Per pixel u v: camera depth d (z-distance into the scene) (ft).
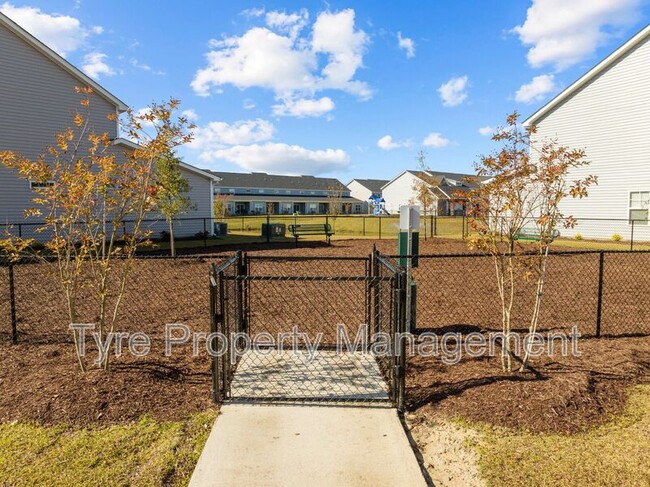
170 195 39.19
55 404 10.94
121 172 13.47
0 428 10.16
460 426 10.46
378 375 13.35
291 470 8.77
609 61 58.80
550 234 13.38
